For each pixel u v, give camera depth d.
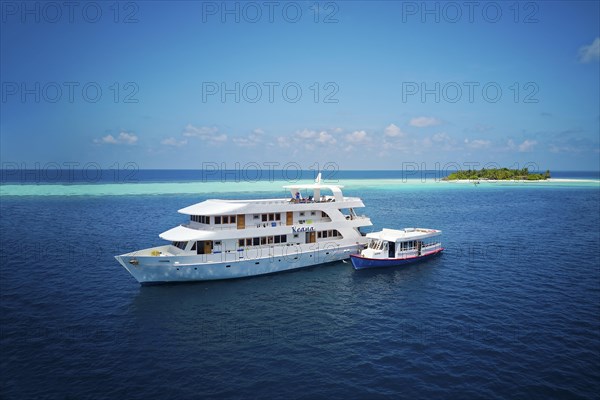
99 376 20.55
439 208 96.50
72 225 66.44
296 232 40.66
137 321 27.84
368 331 26.33
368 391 19.30
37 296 32.41
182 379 20.34
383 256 42.88
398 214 85.19
